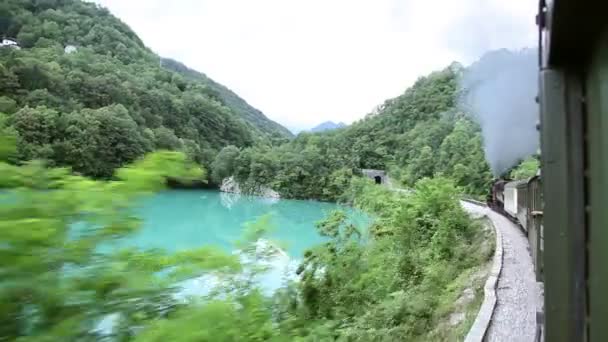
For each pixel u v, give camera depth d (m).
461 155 52.09
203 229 27.52
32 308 1.55
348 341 7.25
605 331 1.52
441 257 13.90
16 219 1.51
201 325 2.08
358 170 74.62
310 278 8.60
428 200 16.80
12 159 1.74
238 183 78.81
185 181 2.20
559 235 1.75
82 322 1.64
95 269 1.73
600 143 1.56
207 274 2.51
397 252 14.00
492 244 14.48
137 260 1.93
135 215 1.88
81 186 1.74
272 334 3.08
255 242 3.62
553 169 1.78
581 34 1.61
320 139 92.56
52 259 1.58
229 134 102.44
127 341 1.79
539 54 1.98
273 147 95.69
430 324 8.73
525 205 14.57
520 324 7.40
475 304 8.88
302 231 30.98
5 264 1.42
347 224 11.77
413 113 99.44
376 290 10.05
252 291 3.12
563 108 1.78
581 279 1.71
